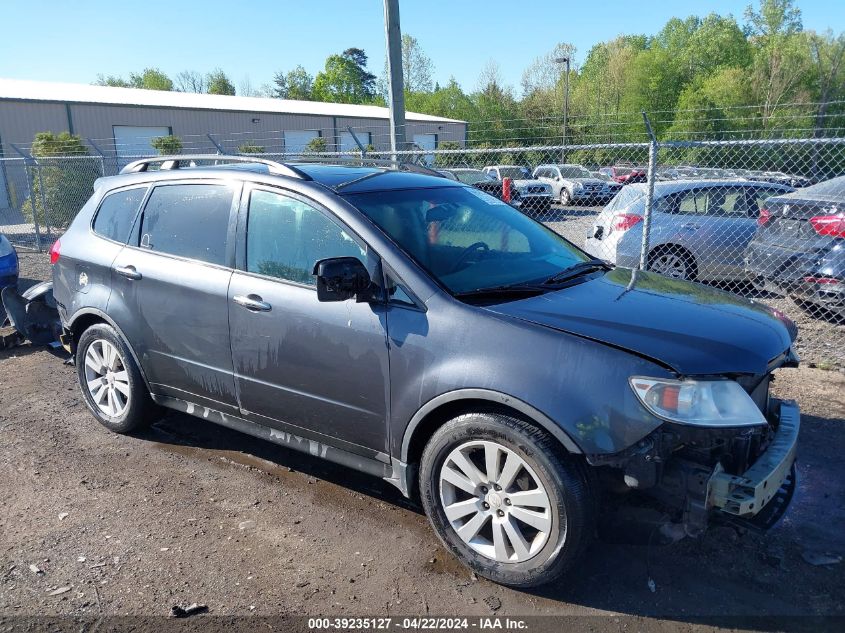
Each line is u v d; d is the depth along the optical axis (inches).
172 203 165.8
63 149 790.5
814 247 261.6
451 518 121.3
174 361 161.5
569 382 107.4
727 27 2431.1
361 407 129.6
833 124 1384.1
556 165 973.8
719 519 113.7
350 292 122.6
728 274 332.5
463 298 122.9
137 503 146.9
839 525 135.3
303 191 141.7
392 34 373.7
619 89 2337.6
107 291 174.7
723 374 108.1
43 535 134.4
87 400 188.5
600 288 136.0
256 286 143.5
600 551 128.0
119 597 115.4
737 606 112.3
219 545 130.9
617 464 104.8
